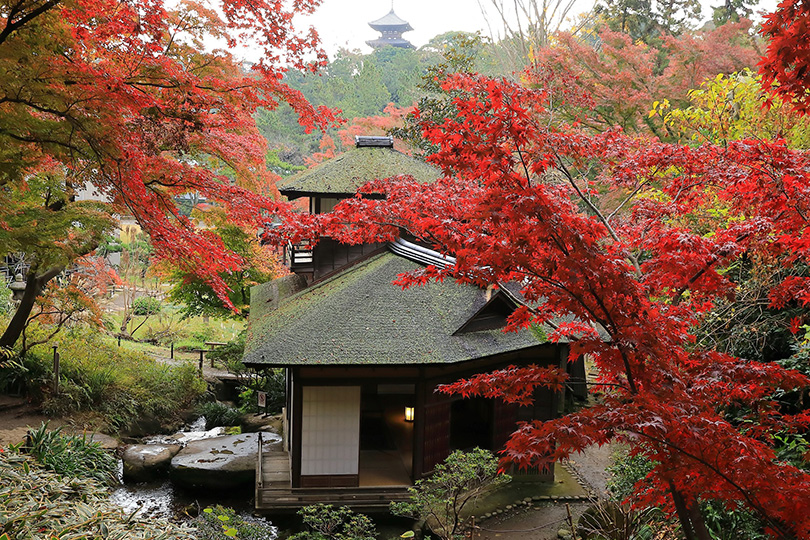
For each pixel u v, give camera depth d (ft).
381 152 48.39
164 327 82.84
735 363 15.42
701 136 33.30
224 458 38.65
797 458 22.50
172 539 20.93
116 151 20.58
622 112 54.54
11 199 30.68
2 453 28.35
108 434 44.83
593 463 39.60
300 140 128.06
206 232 26.20
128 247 90.53
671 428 12.88
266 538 27.04
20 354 45.52
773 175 17.16
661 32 68.39
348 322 34.45
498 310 37.35
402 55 155.22
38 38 20.24
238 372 59.06
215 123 27.27
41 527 19.24
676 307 17.26
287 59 25.38
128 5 20.72
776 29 11.41
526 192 14.38
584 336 16.53
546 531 31.37
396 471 37.09
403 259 40.98
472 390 17.65
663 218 22.86
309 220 21.93
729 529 23.20
